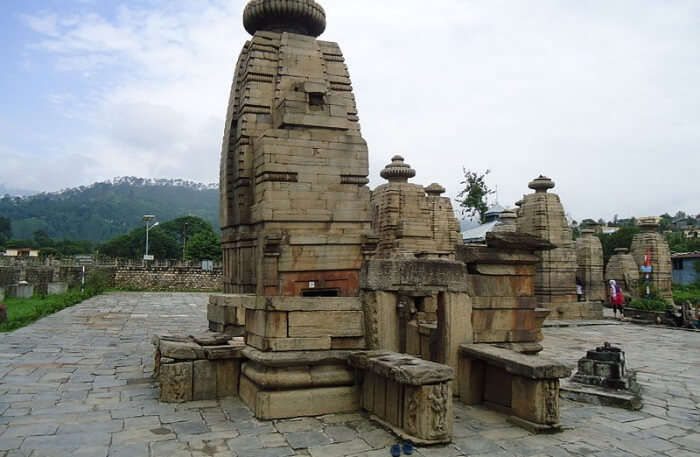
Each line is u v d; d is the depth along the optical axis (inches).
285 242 462.6
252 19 545.3
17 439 310.3
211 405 390.9
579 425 358.3
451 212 1106.1
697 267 1932.8
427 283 410.6
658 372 554.9
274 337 370.0
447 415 314.2
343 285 479.2
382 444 309.6
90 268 2031.3
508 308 459.8
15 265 2041.1
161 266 2135.8
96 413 367.2
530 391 347.9
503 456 296.2
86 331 820.6
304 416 362.0
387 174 946.1
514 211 1320.1
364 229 494.6
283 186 470.0
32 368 518.3
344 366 383.9
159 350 431.5
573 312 1094.4
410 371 307.3
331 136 491.5
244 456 289.3
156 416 361.7
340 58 538.6
